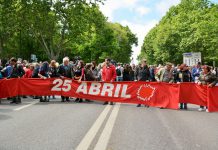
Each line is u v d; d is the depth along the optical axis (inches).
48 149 321.7
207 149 335.9
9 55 2613.2
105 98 682.2
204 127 447.2
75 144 340.8
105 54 3095.5
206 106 616.4
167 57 2960.1
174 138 376.8
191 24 2271.2
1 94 671.1
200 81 629.9
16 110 570.3
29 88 692.1
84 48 3058.6
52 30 1849.2
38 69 783.7
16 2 1763.0
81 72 738.8
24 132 394.3
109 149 325.1
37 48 2679.6
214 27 2052.2
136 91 663.8
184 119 510.0
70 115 519.8
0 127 422.9
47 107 612.1
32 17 1801.2
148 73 729.0
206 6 2578.7
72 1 1774.1
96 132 397.7
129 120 485.4
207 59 2325.3
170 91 638.5
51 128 417.1
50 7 1777.8
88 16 1812.3
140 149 327.6
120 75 1142.3
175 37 2886.3
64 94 703.7
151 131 410.9
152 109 620.1
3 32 1929.1
